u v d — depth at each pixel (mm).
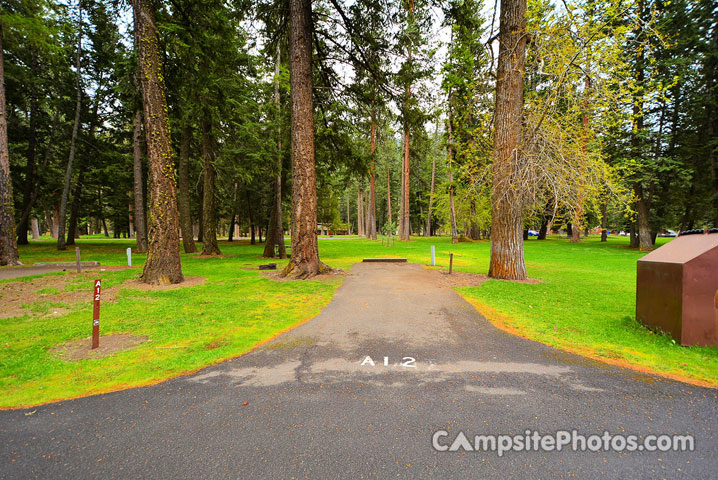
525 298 8422
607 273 12945
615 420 3057
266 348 5047
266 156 18188
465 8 11258
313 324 6305
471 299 8320
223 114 18828
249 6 12609
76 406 3350
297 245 11805
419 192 59625
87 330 5887
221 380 3951
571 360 4562
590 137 9250
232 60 17516
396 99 14055
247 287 9891
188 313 7066
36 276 11375
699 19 19984
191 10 12172
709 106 20719
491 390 3660
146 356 4746
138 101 18953
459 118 13875
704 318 4980
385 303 7910
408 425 2957
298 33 11219
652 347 5020
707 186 21688
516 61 10141
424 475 2318
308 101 11578
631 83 7730
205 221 21500
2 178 13984
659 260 5605
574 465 2434
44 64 22891
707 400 3443
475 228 42500
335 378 3996
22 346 5117
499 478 2295
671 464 2447
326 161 17562
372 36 12953
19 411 3260
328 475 2322
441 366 4355
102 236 57938
